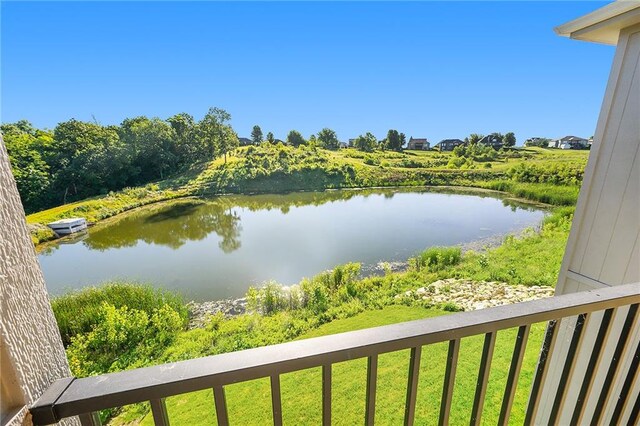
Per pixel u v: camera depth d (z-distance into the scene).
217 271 8.38
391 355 3.54
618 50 1.67
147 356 4.28
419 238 11.36
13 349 0.40
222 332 4.96
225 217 13.93
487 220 13.27
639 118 1.59
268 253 9.95
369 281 6.96
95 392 0.45
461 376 3.15
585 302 0.76
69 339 4.26
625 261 1.67
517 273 7.34
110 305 4.66
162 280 7.59
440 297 6.17
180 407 2.90
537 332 3.96
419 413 2.72
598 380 1.81
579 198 1.91
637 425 1.12
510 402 0.78
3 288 0.39
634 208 1.62
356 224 13.35
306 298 6.00
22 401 0.41
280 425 0.57
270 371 0.53
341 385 3.11
